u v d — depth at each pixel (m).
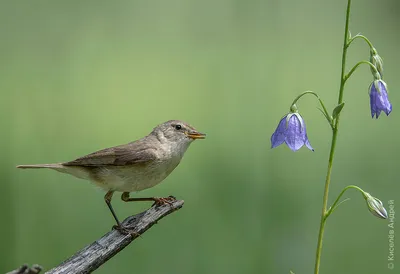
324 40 21.53
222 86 17.62
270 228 10.64
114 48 20.56
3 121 14.93
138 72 19.11
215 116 15.95
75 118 16.05
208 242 10.33
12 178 12.05
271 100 17.08
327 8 24.12
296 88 18.09
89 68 18.95
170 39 21.44
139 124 16.09
